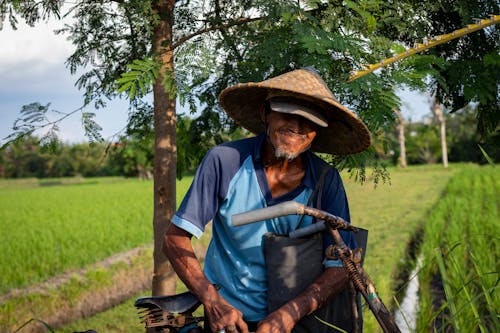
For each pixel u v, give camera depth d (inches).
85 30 146.1
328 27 111.7
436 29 126.7
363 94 115.3
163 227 150.9
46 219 776.9
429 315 212.8
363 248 86.0
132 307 288.7
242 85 83.4
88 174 3873.0
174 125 150.3
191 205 84.3
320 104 80.4
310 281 83.4
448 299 77.7
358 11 108.0
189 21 141.3
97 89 152.2
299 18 111.8
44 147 136.0
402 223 563.8
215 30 137.3
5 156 3796.8
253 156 85.7
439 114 2255.2
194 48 125.1
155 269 153.5
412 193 972.6
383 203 799.1
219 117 157.3
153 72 111.1
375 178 131.6
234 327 79.4
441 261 79.0
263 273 86.6
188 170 168.6
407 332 227.8
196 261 85.3
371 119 106.4
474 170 1640.0
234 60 139.9
